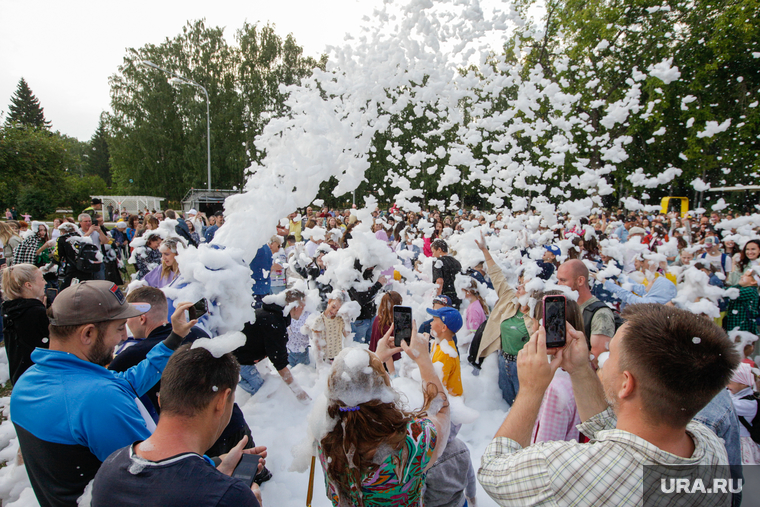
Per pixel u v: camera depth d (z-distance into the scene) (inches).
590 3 379.9
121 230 368.5
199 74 1134.4
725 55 439.8
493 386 157.3
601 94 302.5
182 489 42.0
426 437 52.8
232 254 68.2
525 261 169.2
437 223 335.0
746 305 151.9
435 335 129.3
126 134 1143.0
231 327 66.8
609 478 37.1
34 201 1024.2
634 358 38.8
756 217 155.6
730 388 86.4
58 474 58.0
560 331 53.8
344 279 160.9
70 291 63.0
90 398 57.7
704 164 449.4
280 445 121.0
